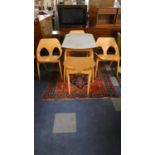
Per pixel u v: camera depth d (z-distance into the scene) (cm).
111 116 219
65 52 273
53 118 216
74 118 215
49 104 241
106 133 194
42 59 296
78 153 171
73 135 191
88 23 362
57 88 282
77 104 241
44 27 324
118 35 331
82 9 333
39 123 207
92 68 258
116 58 296
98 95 261
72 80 304
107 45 301
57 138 187
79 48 248
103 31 346
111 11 324
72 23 347
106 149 175
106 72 334
